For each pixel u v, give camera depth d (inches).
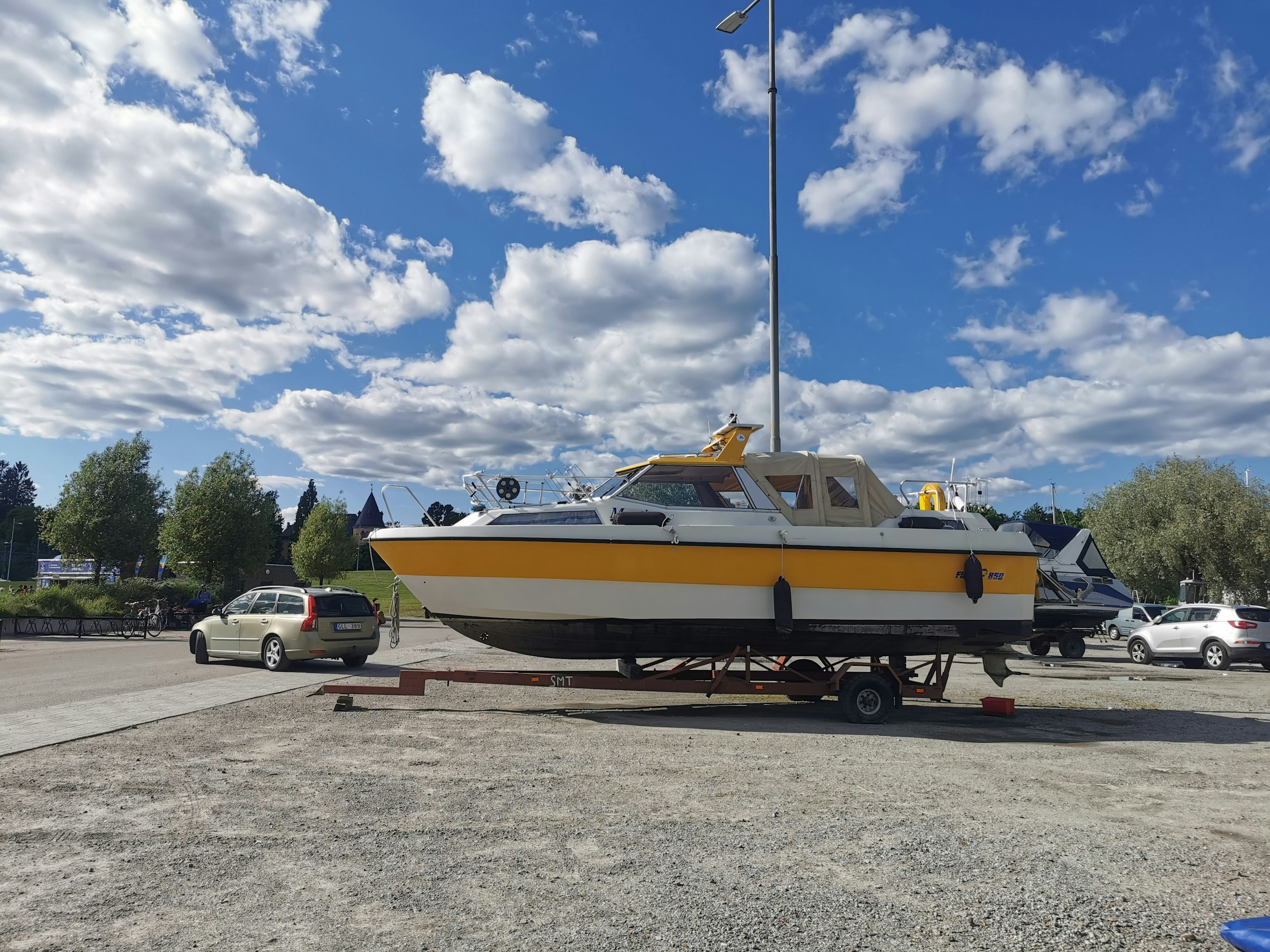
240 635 535.2
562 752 256.4
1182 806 200.4
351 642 519.2
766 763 246.1
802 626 343.6
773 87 531.5
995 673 382.0
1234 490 1354.6
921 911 129.0
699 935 118.6
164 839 163.0
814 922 124.0
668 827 173.6
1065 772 238.5
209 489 1611.7
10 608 1128.8
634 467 377.1
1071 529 823.1
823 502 367.2
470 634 361.7
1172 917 127.3
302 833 167.6
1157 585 1432.1
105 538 1582.2
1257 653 632.4
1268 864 154.3
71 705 344.8
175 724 298.5
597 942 115.6
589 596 337.4
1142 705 419.2
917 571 353.4
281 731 287.7
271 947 113.2
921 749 274.7
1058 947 116.0
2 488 6648.6
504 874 144.0
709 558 341.1
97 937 115.9
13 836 164.4
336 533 2177.7
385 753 251.0
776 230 523.5
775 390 509.7
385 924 121.5
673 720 340.2
